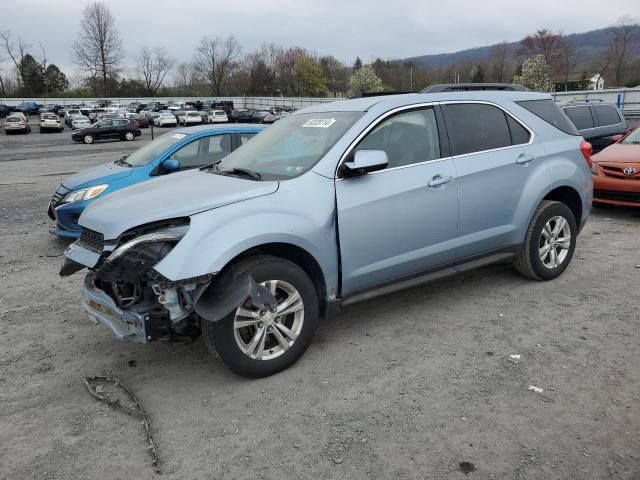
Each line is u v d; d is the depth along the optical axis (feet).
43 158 76.74
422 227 13.73
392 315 15.15
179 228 10.96
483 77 273.54
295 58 345.72
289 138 14.28
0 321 15.76
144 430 10.21
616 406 10.41
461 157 14.60
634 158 26.04
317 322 12.43
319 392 11.31
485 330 13.98
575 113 42.04
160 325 10.80
